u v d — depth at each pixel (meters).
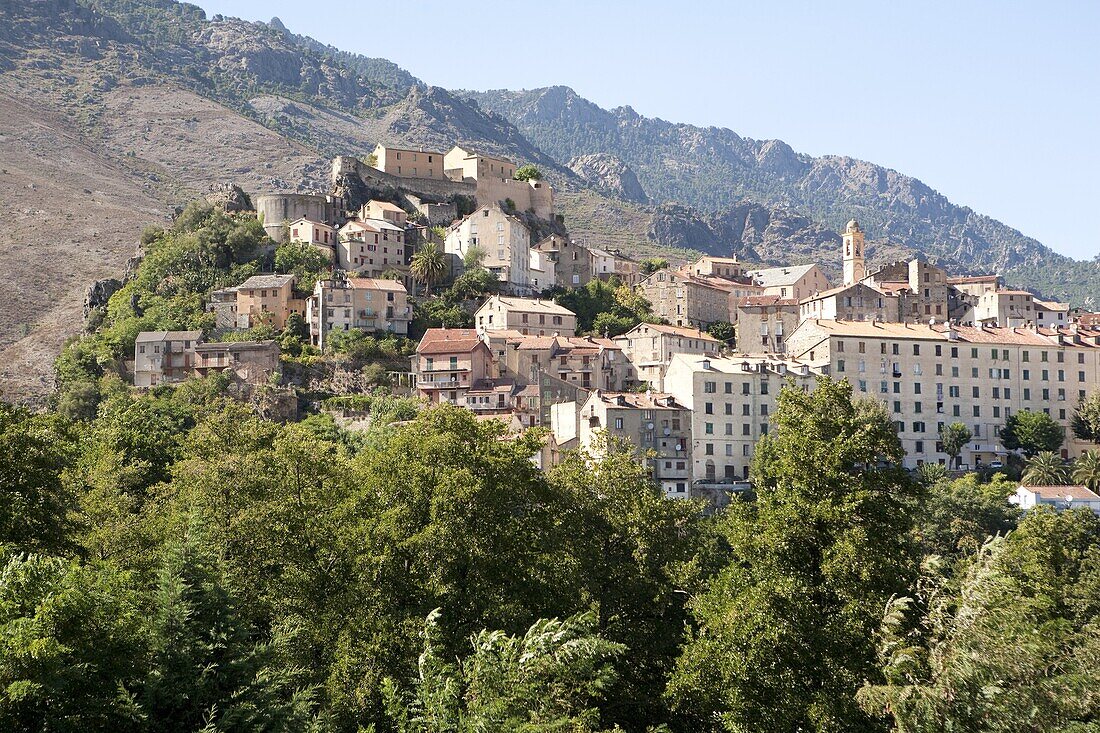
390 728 69.44
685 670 71.50
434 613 60.50
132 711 54.53
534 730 51.81
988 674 61.72
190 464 106.88
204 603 62.22
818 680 67.81
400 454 86.12
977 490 171.62
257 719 58.97
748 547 74.69
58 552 75.00
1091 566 101.25
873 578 69.88
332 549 84.25
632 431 186.75
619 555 85.88
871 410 189.38
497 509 82.75
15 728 50.72
